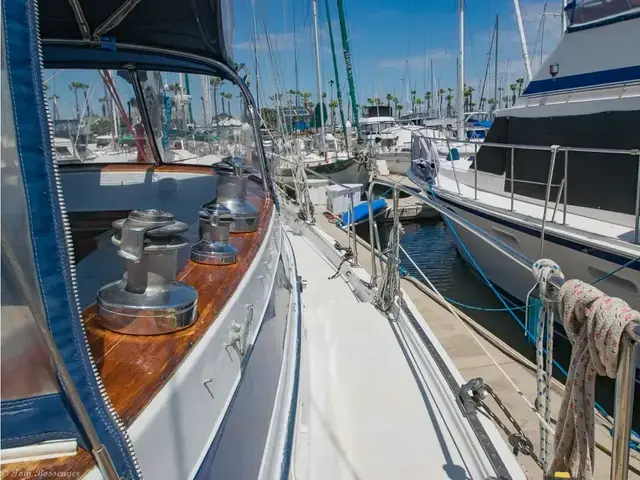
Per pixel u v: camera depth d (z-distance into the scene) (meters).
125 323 1.36
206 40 2.71
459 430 2.59
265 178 3.59
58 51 2.80
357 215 13.11
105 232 2.76
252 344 1.90
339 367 3.25
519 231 7.05
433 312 5.97
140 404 1.09
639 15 6.34
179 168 3.78
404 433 2.61
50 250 0.79
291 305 3.31
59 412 0.86
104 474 0.86
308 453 2.40
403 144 28.12
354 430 2.65
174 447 1.15
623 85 6.52
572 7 7.29
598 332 1.32
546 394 1.88
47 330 0.79
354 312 4.08
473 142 7.50
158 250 1.36
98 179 3.50
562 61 7.43
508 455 2.32
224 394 1.50
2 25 0.74
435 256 13.09
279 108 7.74
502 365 4.78
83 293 1.99
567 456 1.62
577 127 6.99
